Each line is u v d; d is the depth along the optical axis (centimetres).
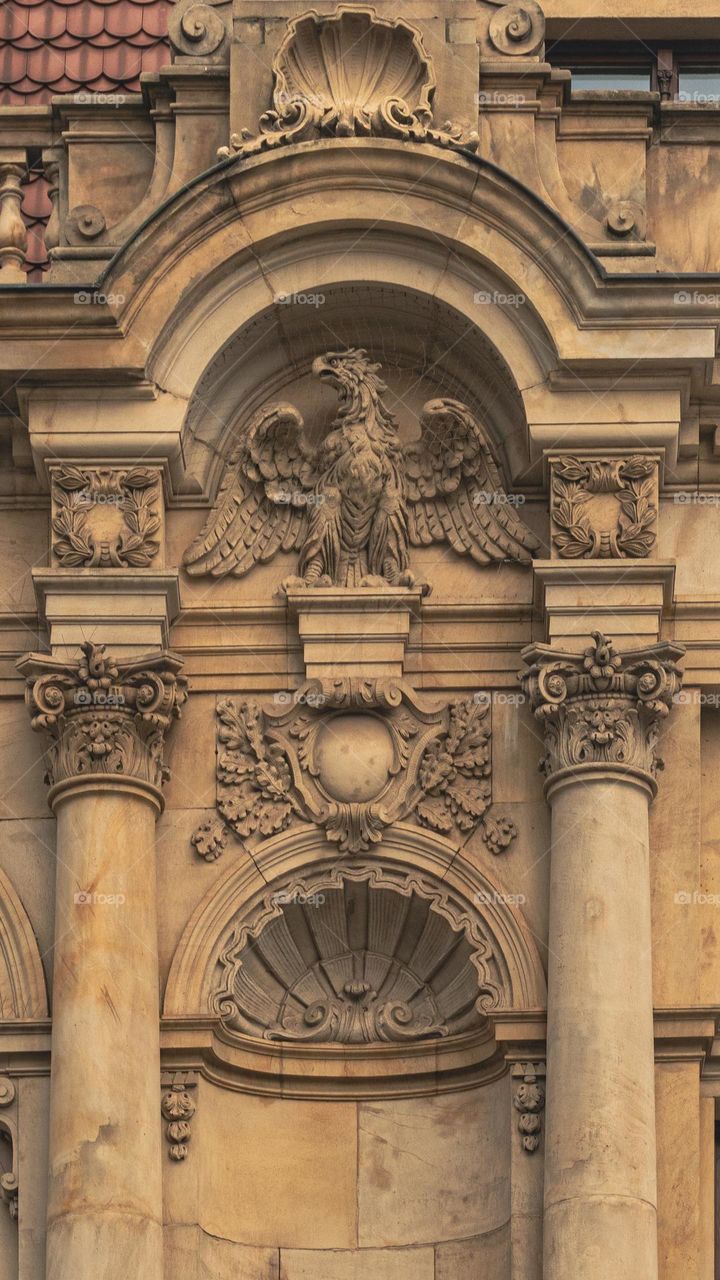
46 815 2717
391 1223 2659
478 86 2789
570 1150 2542
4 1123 2630
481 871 2678
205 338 2738
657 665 2664
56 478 2722
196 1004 2644
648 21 3114
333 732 2723
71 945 2612
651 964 2634
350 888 2697
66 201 2834
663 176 2839
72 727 2670
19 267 2800
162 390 2728
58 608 2695
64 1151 2553
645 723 2673
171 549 2762
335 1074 2695
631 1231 2516
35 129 2858
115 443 2719
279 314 2758
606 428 2716
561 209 2780
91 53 3134
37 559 2780
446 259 2738
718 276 2705
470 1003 2680
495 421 2777
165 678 2683
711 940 2692
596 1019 2573
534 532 2761
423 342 2788
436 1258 2644
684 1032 2634
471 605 2741
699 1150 2619
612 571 2692
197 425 2767
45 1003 2650
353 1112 2697
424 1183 2669
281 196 2731
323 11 2781
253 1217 2662
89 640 2691
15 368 2708
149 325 2716
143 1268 2523
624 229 2758
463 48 2789
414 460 2781
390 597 2722
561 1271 2509
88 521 2716
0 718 2747
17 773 2730
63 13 3141
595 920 2602
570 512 2709
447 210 2730
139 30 3138
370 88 2773
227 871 2691
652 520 2705
